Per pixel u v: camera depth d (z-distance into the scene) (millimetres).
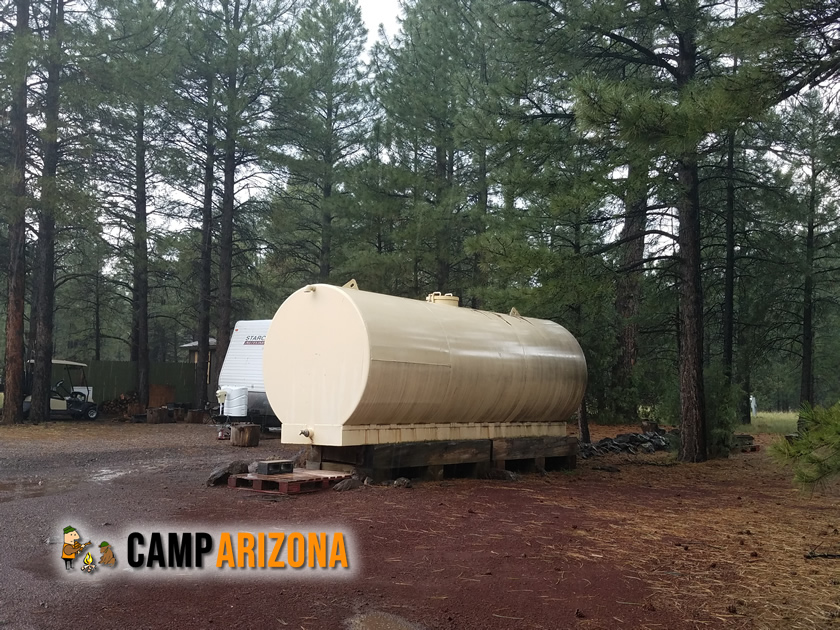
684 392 14727
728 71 13172
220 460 13391
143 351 27203
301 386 9727
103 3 21500
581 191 11719
